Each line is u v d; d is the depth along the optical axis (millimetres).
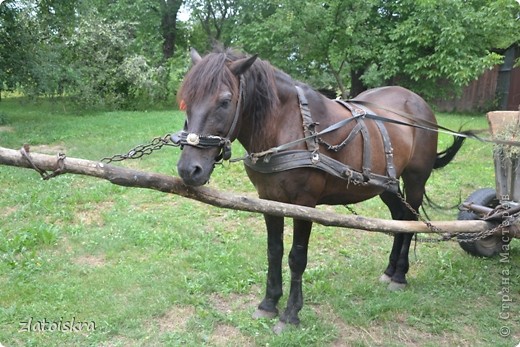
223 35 21625
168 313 3600
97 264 4371
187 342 3227
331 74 16922
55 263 4293
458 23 14047
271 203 2771
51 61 13492
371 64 16344
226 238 5012
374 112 3758
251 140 3012
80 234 4973
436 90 16422
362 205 6262
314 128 3078
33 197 6070
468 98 18203
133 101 18375
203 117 2555
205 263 4324
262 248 4746
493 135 3938
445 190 6875
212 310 3611
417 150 4184
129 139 10375
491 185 7051
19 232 4891
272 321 3510
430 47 15297
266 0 18453
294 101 3109
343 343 3322
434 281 4270
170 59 20188
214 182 7035
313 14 14492
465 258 4699
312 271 4254
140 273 4129
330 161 3096
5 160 2443
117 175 2510
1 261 4266
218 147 2629
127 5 20297
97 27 16906
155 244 4762
